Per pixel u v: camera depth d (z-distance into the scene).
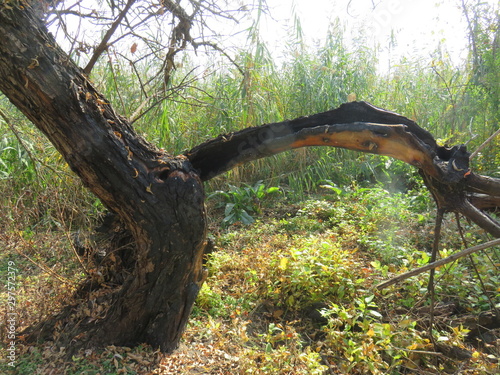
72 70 2.10
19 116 4.52
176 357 2.63
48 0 2.21
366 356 2.68
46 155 4.39
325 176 6.58
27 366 2.44
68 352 2.54
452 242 4.32
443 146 2.58
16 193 4.68
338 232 4.87
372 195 5.62
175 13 3.06
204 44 3.36
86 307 2.72
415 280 3.40
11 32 1.90
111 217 3.25
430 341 2.88
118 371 2.39
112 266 2.87
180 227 2.35
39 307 3.01
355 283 3.33
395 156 2.52
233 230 5.24
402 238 4.49
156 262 2.41
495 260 3.82
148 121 5.43
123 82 5.31
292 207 5.90
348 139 2.50
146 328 2.63
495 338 2.96
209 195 5.80
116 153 2.17
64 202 3.74
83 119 2.08
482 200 2.87
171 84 4.53
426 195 5.53
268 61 5.80
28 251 3.91
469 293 3.41
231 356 2.70
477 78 6.68
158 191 2.27
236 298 3.52
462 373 2.60
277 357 2.61
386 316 3.19
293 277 3.39
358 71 7.29
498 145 5.84
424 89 7.39
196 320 3.17
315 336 3.15
